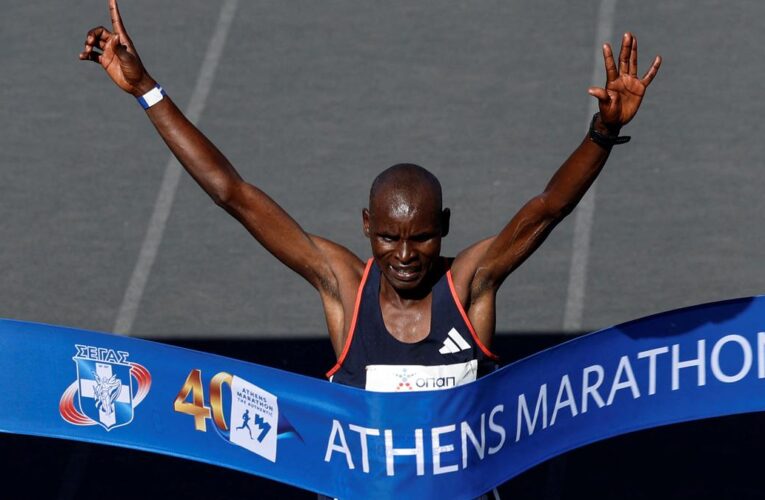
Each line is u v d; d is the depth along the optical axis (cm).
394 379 1678
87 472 2673
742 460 2680
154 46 4575
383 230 1589
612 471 2658
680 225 3600
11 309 3303
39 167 3931
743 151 3919
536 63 4403
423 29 4631
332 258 1766
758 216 3631
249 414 1734
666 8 4681
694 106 4134
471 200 3725
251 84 4359
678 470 2653
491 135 4038
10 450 2739
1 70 4431
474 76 4350
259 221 1762
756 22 4581
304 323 3244
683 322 1777
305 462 1741
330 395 1692
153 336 3195
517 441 1747
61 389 1762
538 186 3784
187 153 1736
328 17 4731
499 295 3322
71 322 3256
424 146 3997
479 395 1684
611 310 3253
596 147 1623
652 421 1814
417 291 1678
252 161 3950
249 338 3180
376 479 1725
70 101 4266
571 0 4756
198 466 2698
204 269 3475
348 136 4062
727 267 3422
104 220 3684
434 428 1691
